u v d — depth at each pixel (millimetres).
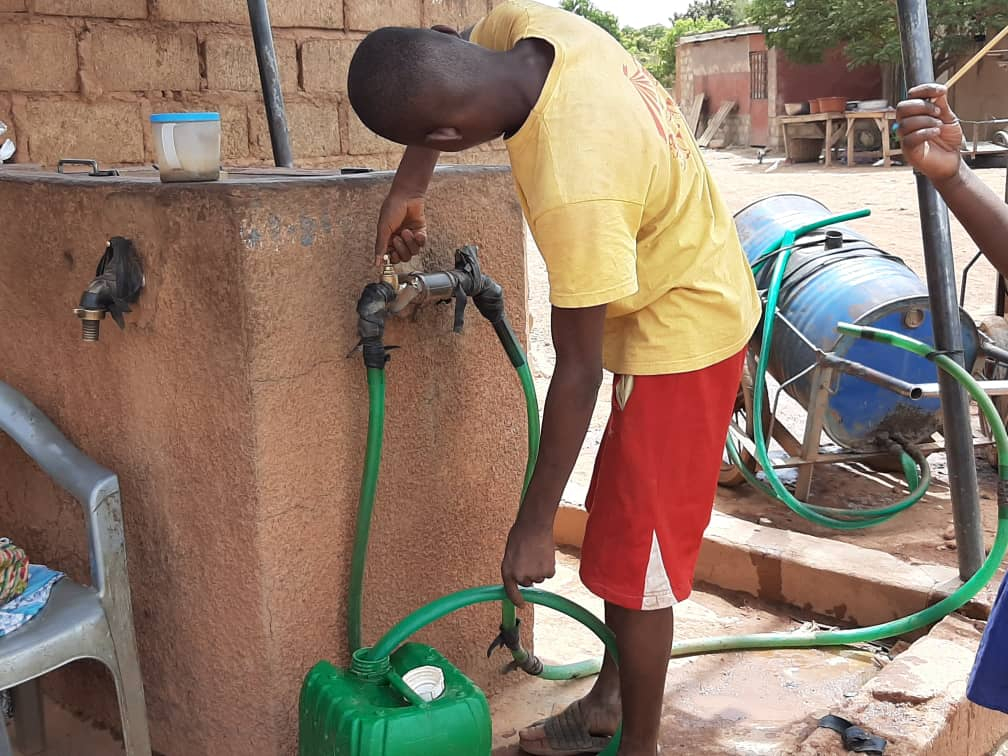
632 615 2002
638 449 1918
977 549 2930
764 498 4121
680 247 1861
